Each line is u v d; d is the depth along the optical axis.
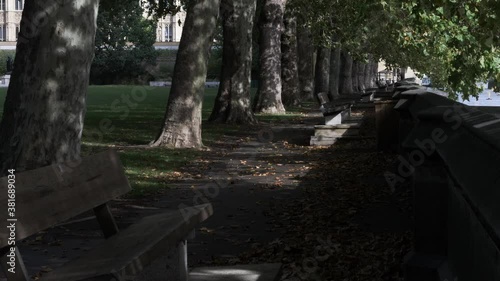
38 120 9.85
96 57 86.44
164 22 123.25
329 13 35.94
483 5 13.62
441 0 14.52
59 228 8.40
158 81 89.94
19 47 9.91
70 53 9.88
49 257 7.14
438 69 37.75
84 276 3.70
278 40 34.41
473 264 3.88
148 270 5.20
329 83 50.59
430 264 5.44
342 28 35.50
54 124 9.91
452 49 19.00
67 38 9.84
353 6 29.80
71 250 7.45
